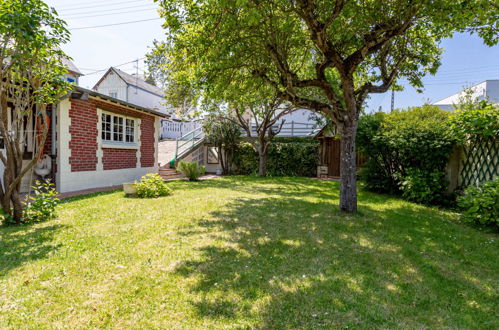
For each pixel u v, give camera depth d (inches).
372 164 348.8
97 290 98.9
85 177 345.1
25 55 163.5
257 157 636.1
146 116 473.4
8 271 111.7
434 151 273.0
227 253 136.1
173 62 285.0
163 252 135.7
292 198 299.4
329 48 220.4
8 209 182.5
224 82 274.5
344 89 227.1
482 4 184.5
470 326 83.0
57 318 82.5
